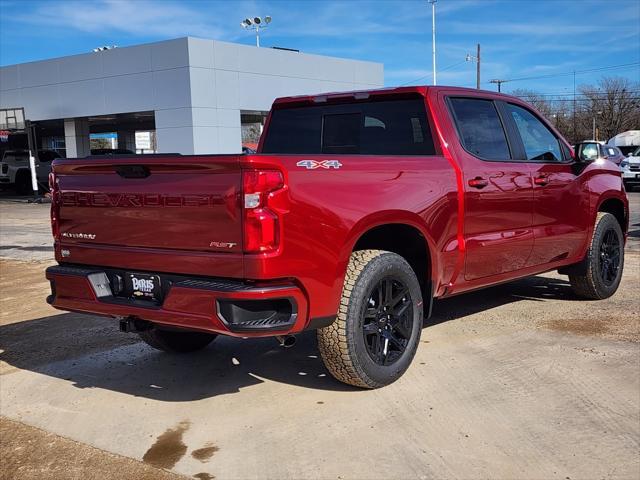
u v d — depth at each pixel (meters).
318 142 5.59
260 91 28.75
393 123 5.08
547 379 4.34
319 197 3.66
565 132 92.06
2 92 32.81
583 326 5.62
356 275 3.91
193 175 3.61
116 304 3.96
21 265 9.91
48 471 3.32
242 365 4.90
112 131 45.53
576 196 5.98
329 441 3.54
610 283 6.62
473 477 3.12
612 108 87.06
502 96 5.49
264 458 3.38
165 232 3.76
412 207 4.21
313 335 5.73
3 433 3.79
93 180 4.10
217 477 3.21
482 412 3.85
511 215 5.17
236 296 3.42
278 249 3.47
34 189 27.02
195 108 26.50
